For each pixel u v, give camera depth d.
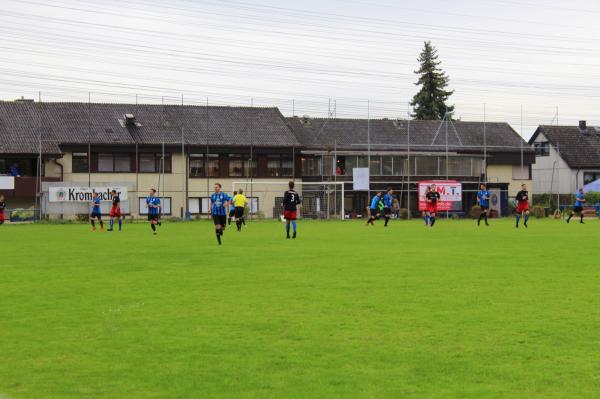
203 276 20.47
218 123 86.50
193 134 83.94
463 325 12.95
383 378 9.61
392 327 12.79
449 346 11.34
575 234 41.28
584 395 8.87
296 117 93.75
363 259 25.22
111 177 80.31
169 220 71.38
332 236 40.03
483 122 96.88
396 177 86.00
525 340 11.73
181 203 81.75
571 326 12.83
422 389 9.12
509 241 34.88
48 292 17.50
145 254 28.20
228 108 89.19
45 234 45.34
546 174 101.88
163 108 87.19
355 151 87.56
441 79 122.94
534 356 10.71
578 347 11.25
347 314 14.09
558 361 10.42
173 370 10.07
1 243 35.97
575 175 99.19
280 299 16.03
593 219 70.38
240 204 47.06
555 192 100.75
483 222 64.06
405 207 86.06
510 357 10.66
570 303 15.28
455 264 23.33
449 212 81.44
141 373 9.95
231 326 12.99
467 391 9.03
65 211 67.88
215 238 38.81
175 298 16.31
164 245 33.34
